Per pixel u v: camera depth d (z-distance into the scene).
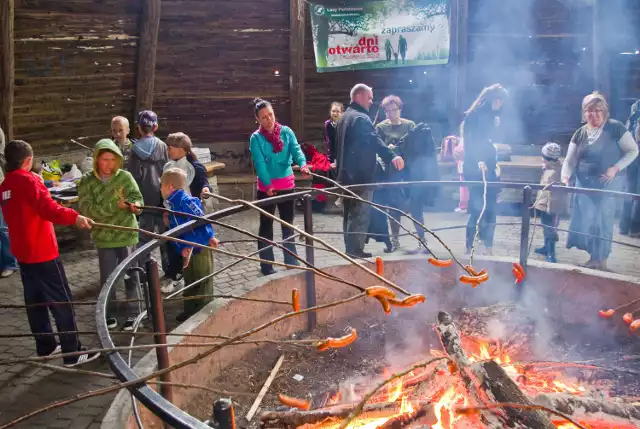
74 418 3.89
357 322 5.05
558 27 9.73
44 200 4.23
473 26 9.89
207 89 9.79
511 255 7.02
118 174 5.01
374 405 3.28
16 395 4.18
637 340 4.50
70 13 8.01
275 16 9.36
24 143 4.34
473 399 3.09
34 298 4.49
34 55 7.88
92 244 7.80
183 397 3.74
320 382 4.06
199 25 9.18
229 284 6.23
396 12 9.61
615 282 4.63
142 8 8.62
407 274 5.23
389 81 10.31
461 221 8.56
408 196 7.02
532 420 2.85
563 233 7.87
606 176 5.91
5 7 7.17
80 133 9.03
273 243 3.31
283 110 10.28
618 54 9.32
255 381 4.11
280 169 6.07
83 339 5.10
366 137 6.13
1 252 6.66
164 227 6.36
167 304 5.79
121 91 9.23
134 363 4.66
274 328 4.74
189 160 6.09
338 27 9.62
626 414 3.14
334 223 8.74
